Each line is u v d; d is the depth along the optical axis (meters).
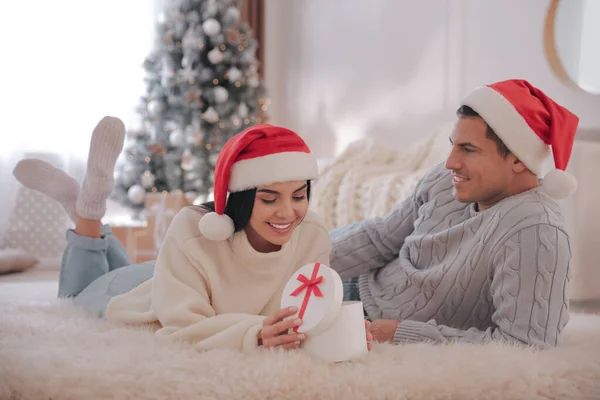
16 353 1.13
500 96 1.37
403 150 4.23
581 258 2.79
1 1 4.85
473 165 1.39
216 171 1.35
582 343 1.37
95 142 1.94
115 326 1.47
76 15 5.06
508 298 1.29
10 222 4.76
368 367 1.10
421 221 1.60
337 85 5.42
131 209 4.85
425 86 4.66
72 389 1.00
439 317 1.48
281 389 1.02
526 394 1.07
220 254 1.39
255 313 1.42
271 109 5.93
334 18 5.44
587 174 2.78
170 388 1.01
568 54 3.58
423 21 4.67
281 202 1.30
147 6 5.28
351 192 3.57
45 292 2.72
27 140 4.91
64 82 5.02
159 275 1.39
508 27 4.03
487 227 1.39
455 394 1.06
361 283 1.73
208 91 4.83
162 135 4.89
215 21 4.80
